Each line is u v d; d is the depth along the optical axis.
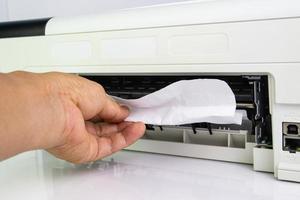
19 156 0.46
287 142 0.36
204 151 0.43
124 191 0.33
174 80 0.46
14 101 0.27
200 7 0.39
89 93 0.36
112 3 0.76
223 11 0.37
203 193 0.32
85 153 0.37
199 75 0.42
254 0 0.36
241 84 0.41
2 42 0.53
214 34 0.37
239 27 0.36
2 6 0.92
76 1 0.81
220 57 0.37
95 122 0.42
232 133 0.41
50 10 0.85
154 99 0.40
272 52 0.35
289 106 0.35
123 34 0.43
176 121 0.39
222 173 0.38
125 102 0.41
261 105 0.39
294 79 0.34
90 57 0.46
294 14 0.33
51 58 0.49
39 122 0.29
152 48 0.41
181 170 0.39
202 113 0.37
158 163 0.42
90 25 0.45
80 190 0.34
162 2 0.70
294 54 0.34
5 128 0.26
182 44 0.39
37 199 0.32
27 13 0.89
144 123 0.41
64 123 0.32
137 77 0.48
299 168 0.34
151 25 0.41
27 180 0.37
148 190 0.33
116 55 0.44
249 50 0.36
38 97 0.29
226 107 0.36
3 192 0.33
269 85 0.36
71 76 0.35
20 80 0.29
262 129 0.39
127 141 0.41
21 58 0.52
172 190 0.33
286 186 0.34
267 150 0.37
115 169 0.40
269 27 0.35
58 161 0.44
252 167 0.40
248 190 0.33
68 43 0.48
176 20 0.39
